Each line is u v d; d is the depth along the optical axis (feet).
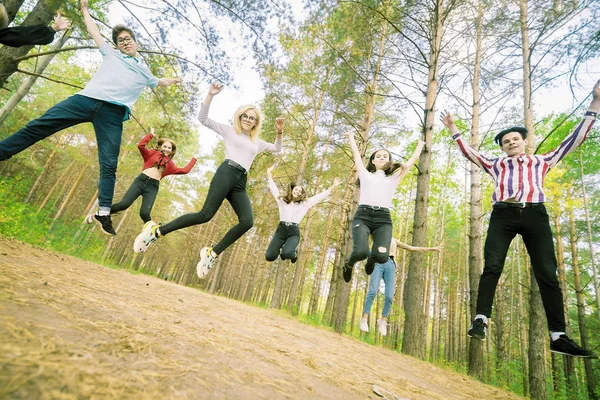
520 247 49.01
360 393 5.98
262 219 48.55
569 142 9.02
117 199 74.74
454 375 16.37
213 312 11.43
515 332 62.64
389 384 7.83
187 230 88.99
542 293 8.19
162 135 21.31
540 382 18.10
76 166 70.08
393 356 17.17
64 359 3.28
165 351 4.51
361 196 11.99
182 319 7.54
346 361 9.46
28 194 57.77
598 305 34.78
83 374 3.10
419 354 20.11
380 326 15.39
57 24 9.51
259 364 5.52
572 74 13.39
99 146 9.36
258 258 78.74
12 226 22.24
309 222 43.96
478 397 10.77
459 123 35.53
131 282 14.42
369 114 31.37
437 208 59.21
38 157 63.41
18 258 8.98
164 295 12.62
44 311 4.48
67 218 72.13
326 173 41.60
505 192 9.18
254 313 19.42
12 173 55.67
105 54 9.82
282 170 43.80
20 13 25.20
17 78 39.91
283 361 6.45
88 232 40.86
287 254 14.65
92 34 9.80
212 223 81.87
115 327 4.87
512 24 22.95
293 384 5.03
